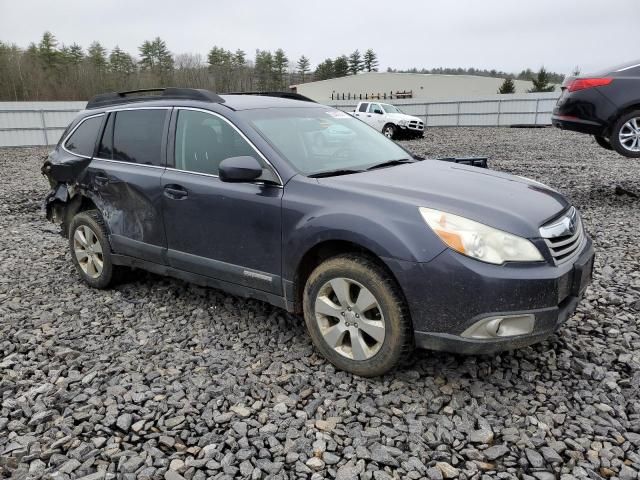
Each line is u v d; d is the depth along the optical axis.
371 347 3.03
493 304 2.62
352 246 3.06
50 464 2.45
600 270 4.80
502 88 52.16
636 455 2.41
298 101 4.31
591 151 14.88
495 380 3.05
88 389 3.05
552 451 2.43
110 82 66.00
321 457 2.45
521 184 3.44
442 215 2.77
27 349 3.61
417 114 30.89
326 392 2.97
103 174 4.34
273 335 3.70
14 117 22.33
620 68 7.54
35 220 7.89
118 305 4.35
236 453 2.49
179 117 3.95
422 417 2.73
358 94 61.69
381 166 3.72
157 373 3.21
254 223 3.36
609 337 3.56
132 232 4.20
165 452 2.53
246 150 3.51
